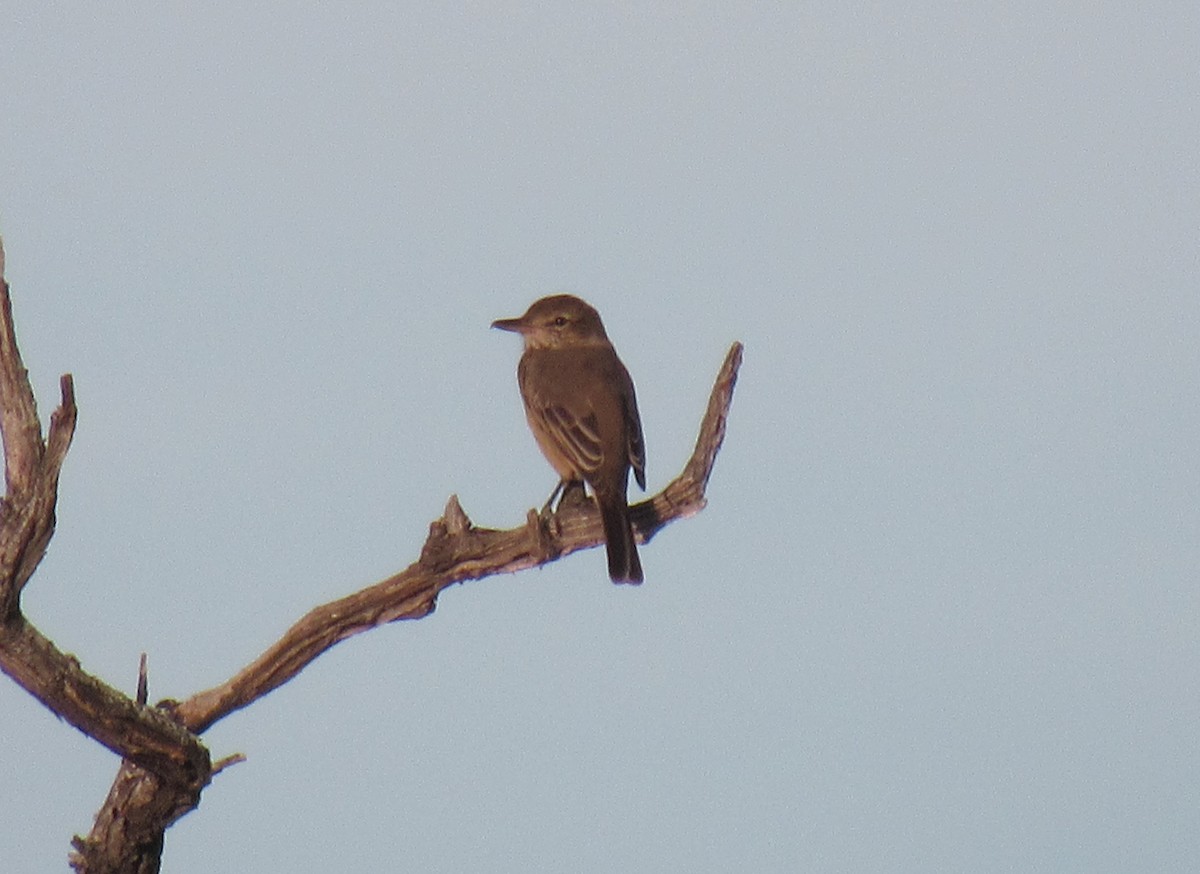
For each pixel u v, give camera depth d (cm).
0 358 1097
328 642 1264
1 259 1101
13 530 1102
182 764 1201
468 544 1261
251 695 1257
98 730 1164
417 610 1274
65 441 1109
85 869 1214
